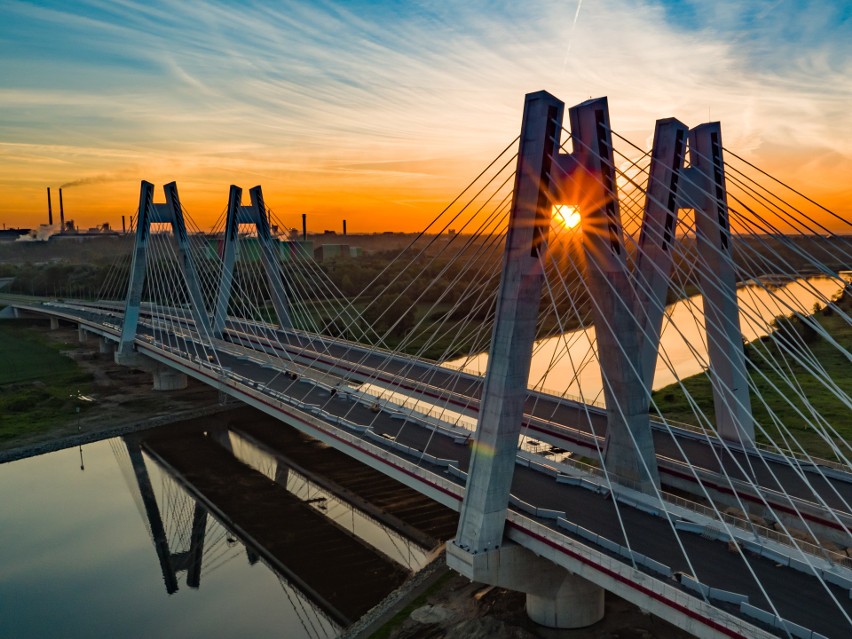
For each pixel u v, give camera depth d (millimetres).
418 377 64375
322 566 44531
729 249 43812
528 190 32188
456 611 36375
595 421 48594
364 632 35188
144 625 38344
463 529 33469
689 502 34125
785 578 26750
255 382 62844
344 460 64688
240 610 39750
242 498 56375
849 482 37281
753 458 41188
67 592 42156
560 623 34062
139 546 48531
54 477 62219
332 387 60344
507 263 32656
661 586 25719
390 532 49094
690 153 45219
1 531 51094
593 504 34656
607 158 35406
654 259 42469
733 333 44125
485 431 32844
